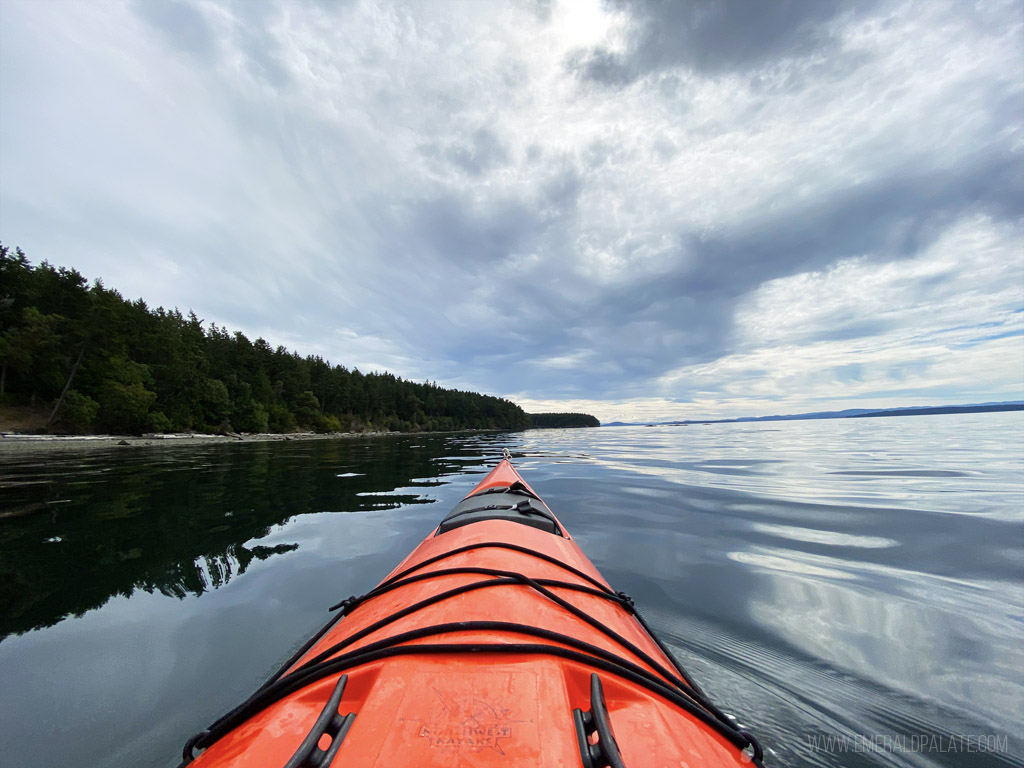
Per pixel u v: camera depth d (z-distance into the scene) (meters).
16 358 27.02
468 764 0.91
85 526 5.50
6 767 1.79
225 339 51.38
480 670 1.19
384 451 20.59
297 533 5.37
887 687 2.26
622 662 1.37
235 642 2.83
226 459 14.96
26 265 35.47
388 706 1.06
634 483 9.45
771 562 4.21
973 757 1.79
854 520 5.64
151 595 3.54
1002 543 4.50
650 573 3.98
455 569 1.90
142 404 29.22
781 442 21.80
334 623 2.04
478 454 18.81
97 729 2.02
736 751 1.25
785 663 2.49
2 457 14.76
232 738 1.18
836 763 1.77
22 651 2.71
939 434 23.19
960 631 2.81
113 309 31.62
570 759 0.94
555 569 2.18
